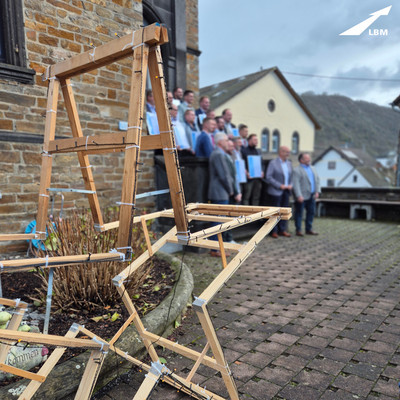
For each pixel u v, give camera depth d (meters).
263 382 2.09
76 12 4.21
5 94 3.68
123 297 1.83
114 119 4.82
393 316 3.03
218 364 1.64
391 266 4.66
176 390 2.03
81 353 2.05
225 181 5.05
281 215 1.92
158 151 5.94
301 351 2.45
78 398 1.56
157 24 1.43
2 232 3.72
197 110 6.99
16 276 3.29
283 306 3.27
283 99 32.66
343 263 4.83
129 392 2.00
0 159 3.68
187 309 3.13
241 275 4.27
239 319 2.98
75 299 2.64
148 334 1.93
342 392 1.99
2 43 3.73
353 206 9.62
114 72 4.77
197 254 5.20
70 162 4.31
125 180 1.55
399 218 9.02
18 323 1.68
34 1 3.82
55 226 3.08
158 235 5.23
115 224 2.18
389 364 2.28
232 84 30.97
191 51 7.36
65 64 1.85
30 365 1.89
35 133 3.94
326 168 51.31
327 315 3.06
